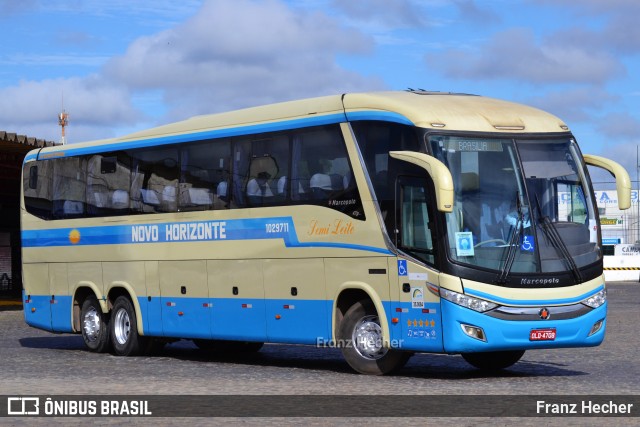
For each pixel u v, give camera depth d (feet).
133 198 69.92
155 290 67.92
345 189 54.70
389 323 52.60
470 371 56.75
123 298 70.90
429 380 51.39
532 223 51.60
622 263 243.81
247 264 60.80
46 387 49.70
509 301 50.31
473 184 51.13
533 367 58.65
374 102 53.72
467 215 50.67
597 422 36.70
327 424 36.78
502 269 50.49
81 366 62.34
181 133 66.44
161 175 67.67
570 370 56.65
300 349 75.31
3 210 173.27
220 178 62.90
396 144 52.19
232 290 61.87
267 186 59.52
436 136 51.19
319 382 50.90
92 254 73.36
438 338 50.39
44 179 78.59
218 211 62.85
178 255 65.92
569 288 51.52
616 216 278.05
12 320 114.83
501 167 51.85
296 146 57.72
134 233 69.67
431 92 57.00
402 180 51.88
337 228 55.11
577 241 52.44
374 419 37.78
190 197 65.16
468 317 49.80
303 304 57.21
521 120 53.42
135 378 54.29
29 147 126.21
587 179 53.88
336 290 55.26
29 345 81.82
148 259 68.49
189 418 38.58
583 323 51.85
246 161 61.11
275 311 58.95
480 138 51.85
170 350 75.97
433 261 50.55
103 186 72.74
